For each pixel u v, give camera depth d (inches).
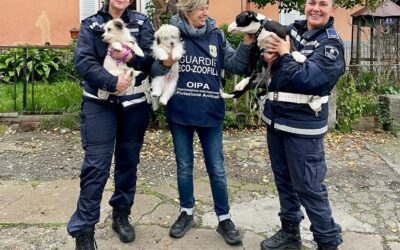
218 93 130.1
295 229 130.6
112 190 174.1
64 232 141.9
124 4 117.6
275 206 162.9
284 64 109.0
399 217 155.7
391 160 221.3
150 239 137.8
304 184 115.2
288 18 471.8
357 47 381.7
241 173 198.5
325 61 107.3
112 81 112.8
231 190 177.9
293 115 113.7
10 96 303.0
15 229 143.6
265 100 122.0
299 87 108.1
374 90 301.1
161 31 121.3
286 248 131.7
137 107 124.9
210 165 133.4
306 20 116.3
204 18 126.2
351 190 180.4
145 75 125.5
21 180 187.3
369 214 157.8
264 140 249.0
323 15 110.0
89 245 122.3
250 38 119.7
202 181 185.9
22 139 247.0
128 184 133.3
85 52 115.3
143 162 210.1
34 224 146.9
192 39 127.0
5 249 132.0
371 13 351.3
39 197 168.4
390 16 358.9
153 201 165.3
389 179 193.8
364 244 136.3
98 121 119.3
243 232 142.8
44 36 467.8
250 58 122.7
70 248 132.9
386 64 324.5
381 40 366.3
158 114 256.4
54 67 357.7
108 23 115.2
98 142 119.3
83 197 120.6
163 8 256.4
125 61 116.7
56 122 265.7
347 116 272.2
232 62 127.2
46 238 138.3
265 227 146.6
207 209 158.7
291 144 115.5
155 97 126.7
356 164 213.9
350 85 279.0
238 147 236.2
